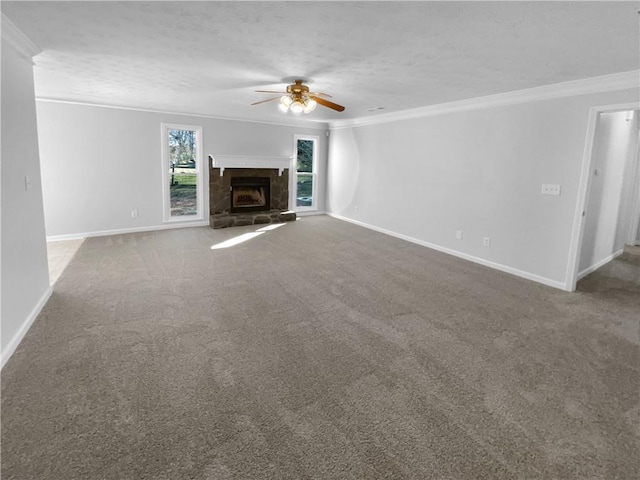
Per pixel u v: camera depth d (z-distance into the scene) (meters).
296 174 7.93
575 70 3.23
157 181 6.26
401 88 4.18
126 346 2.54
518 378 2.29
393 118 6.23
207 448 1.67
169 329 2.81
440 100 4.90
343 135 7.66
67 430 1.75
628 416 1.97
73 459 1.58
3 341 2.28
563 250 3.95
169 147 6.30
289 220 7.56
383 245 5.76
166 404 1.96
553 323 3.10
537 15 2.09
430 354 2.55
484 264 4.84
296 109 3.93
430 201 5.63
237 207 7.22
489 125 4.63
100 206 5.81
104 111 5.61
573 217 3.83
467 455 1.67
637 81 3.23
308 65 3.31
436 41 2.59
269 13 2.19
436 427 1.85
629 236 6.19
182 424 1.82
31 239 2.88
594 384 2.25
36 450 1.62
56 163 5.37
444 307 3.38
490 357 2.53
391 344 2.68
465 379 2.27
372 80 3.82
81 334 2.68
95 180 5.70
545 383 2.24
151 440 1.71
